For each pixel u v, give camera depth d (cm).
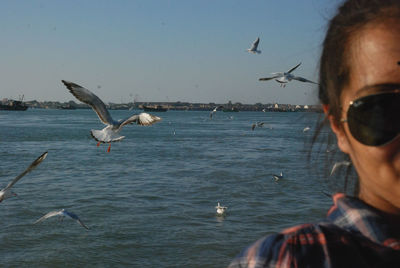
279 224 2009
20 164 3884
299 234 89
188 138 7219
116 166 3897
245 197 2553
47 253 1622
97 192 2728
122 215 2178
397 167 82
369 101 84
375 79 83
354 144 90
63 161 4209
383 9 85
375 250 81
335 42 91
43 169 3662
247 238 1803
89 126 10762
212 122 14438
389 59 82
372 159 85
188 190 2780
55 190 2781
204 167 3750
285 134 8162
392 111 82
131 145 5941
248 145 5825
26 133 7862
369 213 84
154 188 2861
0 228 1922
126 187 2903
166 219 2098
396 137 82
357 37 87
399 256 80
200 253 1630
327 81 97
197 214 2189
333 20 94
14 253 1623
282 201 2441
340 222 88
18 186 2909
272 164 3853
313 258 85
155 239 1789
